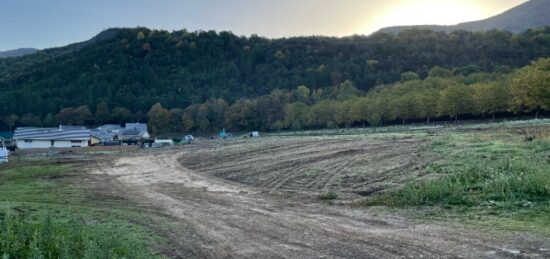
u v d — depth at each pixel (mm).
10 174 31266
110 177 29812
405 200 16484
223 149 46094
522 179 16266
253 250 10805
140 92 137625
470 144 27594
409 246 10680
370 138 42562
